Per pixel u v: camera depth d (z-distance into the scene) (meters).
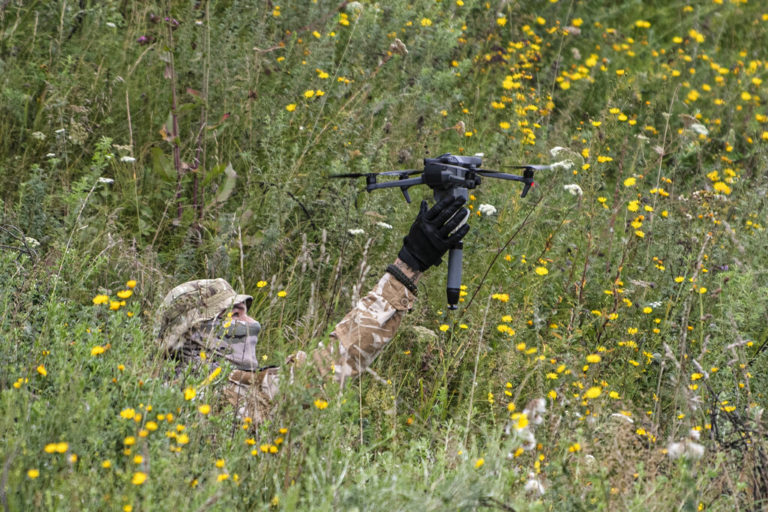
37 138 13.09
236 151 13.95
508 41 21.16
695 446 7.01
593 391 7.66
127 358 7.68
